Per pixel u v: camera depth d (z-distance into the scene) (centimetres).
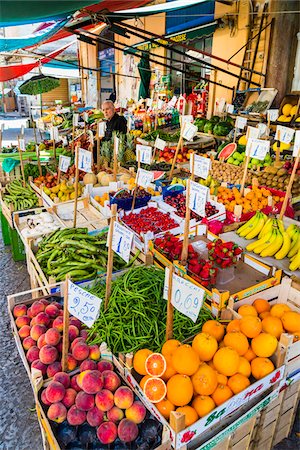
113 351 216
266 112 638
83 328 240
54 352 209
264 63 735
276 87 707
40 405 187
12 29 897
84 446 174
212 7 836
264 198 408
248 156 401
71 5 325
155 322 222
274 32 692
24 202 474
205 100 893
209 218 367
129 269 273
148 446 172
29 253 344
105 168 569
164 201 418
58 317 234
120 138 598
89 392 185
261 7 724
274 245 304
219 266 267
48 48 1426
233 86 796
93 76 1694
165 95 1003
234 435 194
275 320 224
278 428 229
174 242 300
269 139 571
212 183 469
